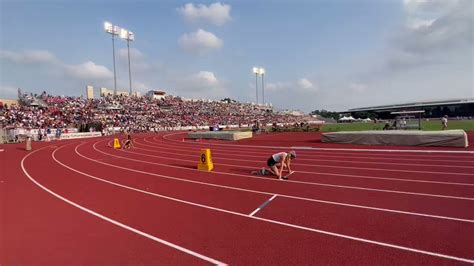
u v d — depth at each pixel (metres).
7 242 5.17
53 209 7.10
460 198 7.27
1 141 30.98
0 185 9.90
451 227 5.43
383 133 20.05
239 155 17.55
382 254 4.45
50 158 17.56
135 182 10.21
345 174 10.72
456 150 16.02
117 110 60.19
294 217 6.21
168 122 64.25
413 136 18.75
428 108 85.81
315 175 10.66
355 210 6.57
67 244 5.07
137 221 6.18
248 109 97.88
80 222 6.16
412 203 6.96
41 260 4.49
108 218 6.39
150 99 75.25
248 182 9.83
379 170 11.30
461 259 4.25
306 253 4.54
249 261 4.34
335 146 20.38
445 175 9.98
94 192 8.80
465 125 39.44
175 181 10.28
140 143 29.08
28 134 35.22
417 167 11.61
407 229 5.39
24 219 6.38
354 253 4.50
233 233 5.41
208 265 4.25
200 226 5.81
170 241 5.13
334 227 5.59
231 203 7.37
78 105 55.31
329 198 7.59
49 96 54.84
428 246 4.68
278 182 9.68
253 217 6.28
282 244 4.89
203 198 7.91
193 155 18.55
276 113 102.50
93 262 4.41
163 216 6.47
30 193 8.72
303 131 40.75
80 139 36.66
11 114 41.78
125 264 4.33
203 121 72.38
